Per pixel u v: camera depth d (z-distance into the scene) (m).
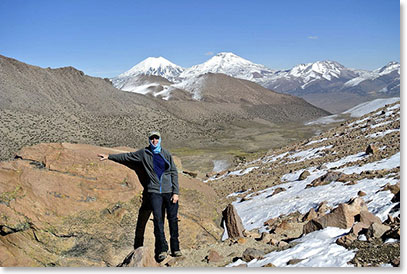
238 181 22.98
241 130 183.12
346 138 24.48
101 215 6.83
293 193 13.72
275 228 8.70
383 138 18.97
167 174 6.53
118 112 175.25
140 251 6.18
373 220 6.62
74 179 6.90
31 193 6.64
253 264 6.05
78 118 149.50
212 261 6.48
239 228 8.22
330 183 13.02
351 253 5.63
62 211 6.62
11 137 104.81
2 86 145.75
